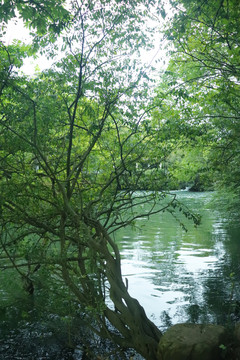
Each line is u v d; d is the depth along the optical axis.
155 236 16.72
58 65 6.45
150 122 7.30
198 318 7.35
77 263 6.86
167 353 4.84
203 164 10.87
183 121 7.25
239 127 9.42
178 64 10.38
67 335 6.76
